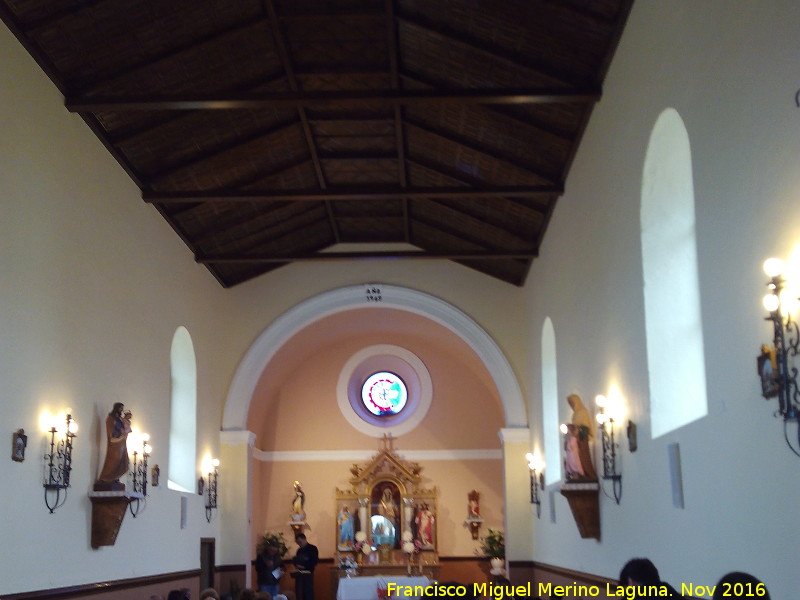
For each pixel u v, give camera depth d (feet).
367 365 72.08
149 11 32.19
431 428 70.44
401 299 59.77
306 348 67.31
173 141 40.29
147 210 43.24
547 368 50.47
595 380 36.17
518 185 43.60
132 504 39.37
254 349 58.65
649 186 27.96
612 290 32.76
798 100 16.53
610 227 32.78
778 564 18.29
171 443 50.44
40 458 30.32
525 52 34.14
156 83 36.40
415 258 52.85
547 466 49.85
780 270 16.62
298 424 70.44
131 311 40.29
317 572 67.67
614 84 31.73
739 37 19.35
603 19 30.50
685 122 23.41
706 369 22.45
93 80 33.96
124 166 39.55
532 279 54.44
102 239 36.88
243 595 33.68
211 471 54.44
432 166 46.88
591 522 35.96
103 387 36.37
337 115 43.21
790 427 17.52
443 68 37.70
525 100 34.01
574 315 40.52
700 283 22.58
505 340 58.95
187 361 51.06
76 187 34.27
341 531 67.56
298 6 34.60
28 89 30.40
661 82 25.50
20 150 29.50
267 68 39.19
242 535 55.98
